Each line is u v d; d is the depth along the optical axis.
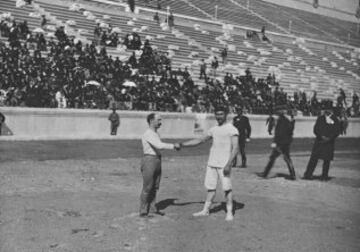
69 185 12.02
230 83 37.81
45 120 24.30
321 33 67.19
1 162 15.13
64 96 25.97
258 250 7.33
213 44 45.94
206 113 31.34
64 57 28.59
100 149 20.52
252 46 51.03
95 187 11.95
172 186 12.66
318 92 48.16
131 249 7.19
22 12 34.31
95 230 8.15
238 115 17.19
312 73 52.00
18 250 7.04
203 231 8.24
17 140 22.16
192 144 9.04
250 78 40.00
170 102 30.53
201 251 7.18
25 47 28.45
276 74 46.78
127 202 10.34
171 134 29.55
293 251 7.31
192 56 41.38
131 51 35.47
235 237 7.96
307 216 9.63
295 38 58.81
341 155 24.45
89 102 26.80
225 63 43.34
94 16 38.97
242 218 9.27
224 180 9.04
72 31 34.91
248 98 36.59
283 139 14.38
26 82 25.12
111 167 15.40
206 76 37.72
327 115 14.80
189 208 10.02
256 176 14.98
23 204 9.79
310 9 74.69
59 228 8.21
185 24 47.56
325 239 7.92
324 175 14.95
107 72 29.77
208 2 60.78
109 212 9.40
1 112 22.84
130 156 18.64
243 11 63.34
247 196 11.65
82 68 28.62
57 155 17.69
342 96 45.88
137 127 28.00
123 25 40.62
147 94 29.59
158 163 9.02
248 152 23.33
